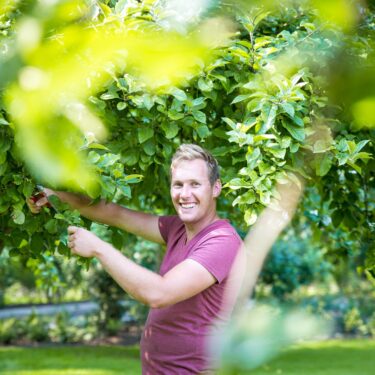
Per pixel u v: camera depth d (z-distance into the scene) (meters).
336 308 10.23
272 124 2.08
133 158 2.36
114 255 1.77
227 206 3.78
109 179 2.07
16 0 0.56
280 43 2.25
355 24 0.35
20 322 9.81
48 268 4.04
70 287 10.34
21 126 0.30
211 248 2.00
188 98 2.23
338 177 2.90
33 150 0.29
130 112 2.26
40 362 7.75
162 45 0.29
